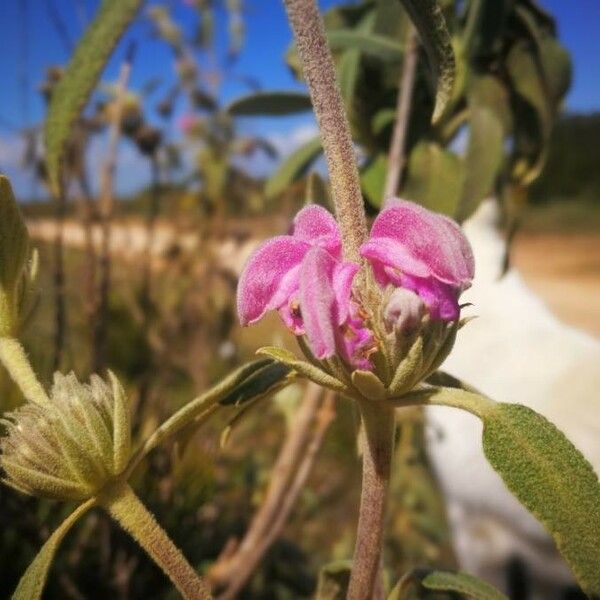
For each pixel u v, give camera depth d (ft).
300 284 0.34
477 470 1.10
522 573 1.17
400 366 0.36
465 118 0.79
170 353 1.71
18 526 0.93
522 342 1.09
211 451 1.23
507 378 1.07
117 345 1.84
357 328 0.36
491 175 0.72
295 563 1.47
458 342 1.12
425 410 1.12
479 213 1.11
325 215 0.39
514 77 0.83
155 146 1.63
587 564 0.34
